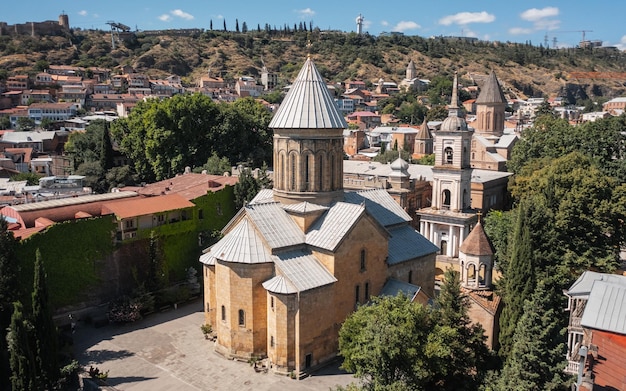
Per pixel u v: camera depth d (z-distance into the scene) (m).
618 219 65.00
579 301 41.94
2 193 83.75
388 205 58.09
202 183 77.50
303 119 48.88
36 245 53.38
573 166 71.81
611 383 29.12
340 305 47.25
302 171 49.84
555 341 38.72
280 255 46.38
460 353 40.28
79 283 57.19
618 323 33.19
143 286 59.25
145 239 62.38
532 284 45.62
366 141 176.38
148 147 100.88
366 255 48.88
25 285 52.47
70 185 88.06
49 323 43.62
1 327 44.56
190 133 104.38
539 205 55.66
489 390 38.22
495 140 118.62
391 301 38.81
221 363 47.25
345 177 93.50
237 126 112.19
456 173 76.56
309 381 44.00
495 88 119.38
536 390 37.47
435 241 79.38
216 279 48.62
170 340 52.28
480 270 53.38
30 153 127.62
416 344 35.78
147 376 45.12
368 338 35.94
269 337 45.78
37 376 42.28
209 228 70.62
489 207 89.56
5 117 179.38
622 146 91.31
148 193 74.88
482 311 48.41
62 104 188.88
